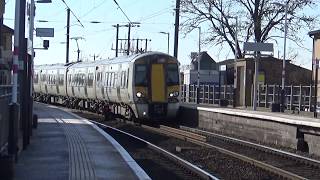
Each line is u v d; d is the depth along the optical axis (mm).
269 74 51594
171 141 22953
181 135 23906
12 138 12398
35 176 12070
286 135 22281
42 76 55875
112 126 30688
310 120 21500
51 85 52219
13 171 11523
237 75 50625
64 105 49562
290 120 21688
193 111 32125
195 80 74438
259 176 14352
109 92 34656
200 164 16562
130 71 30672
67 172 12695
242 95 49531
